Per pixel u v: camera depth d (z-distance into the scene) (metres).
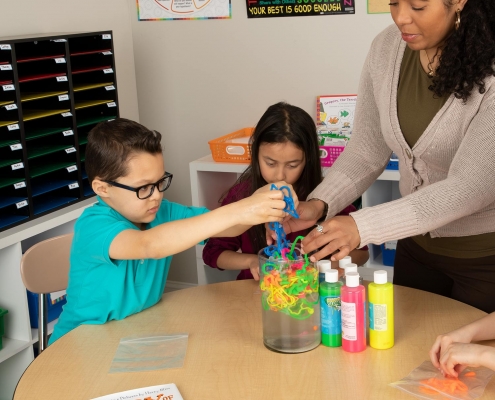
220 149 2.71
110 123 1.59
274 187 1.45
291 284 1.31
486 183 1.42
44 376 1.32
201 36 3.03
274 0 2.84
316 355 1.34
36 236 2.61
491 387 1.21
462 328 1.31
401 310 1.54
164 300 1.67
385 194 2.79
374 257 2.80
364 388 1.22
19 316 2.43
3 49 2.26
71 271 1.63
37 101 2.59
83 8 2.88
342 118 2.75
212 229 1.41
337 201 1.74
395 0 1.39
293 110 1.86
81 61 2.76
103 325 1.55
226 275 2.79
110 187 1.56
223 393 1.22
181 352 1.38
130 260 1.58
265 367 1.30
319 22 2.79
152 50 3.15
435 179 1.63
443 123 1.50
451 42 1.41
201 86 3.10
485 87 1.41
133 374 1.31
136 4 3.11
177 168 3.27
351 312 1.33
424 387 1.21
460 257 1.63
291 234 1.91
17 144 2.33
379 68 1.65
